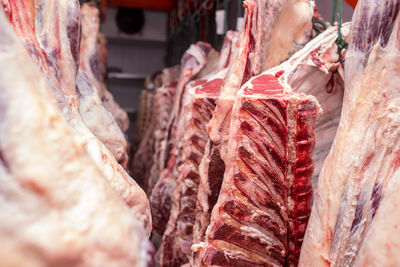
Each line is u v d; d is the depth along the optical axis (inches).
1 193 18.5
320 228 44.1
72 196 20.1
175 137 96.3
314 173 52.9
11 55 20.4
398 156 41.4
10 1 36.3
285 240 47.6
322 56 52.7
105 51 140.3
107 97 110.7
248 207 46.7
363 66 44.3
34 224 18.5
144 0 202.1
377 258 36.5
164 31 283.9
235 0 128.4
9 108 19.4
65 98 39.2
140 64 293.7
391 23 42.8
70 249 18.9
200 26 142.6
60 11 44.9
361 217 42.2
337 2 52.4
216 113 56.4
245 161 46.2
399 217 36.2
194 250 48.2
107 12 276.2
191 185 70.0
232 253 47.1
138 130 212.7
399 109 42.4
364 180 42.8
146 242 22.6
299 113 44.3
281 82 49.3
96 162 37.4
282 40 59.9
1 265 17.4
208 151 57.6
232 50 76.1
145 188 153.6
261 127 45.7
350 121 44.5
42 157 19.4
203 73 99.0
